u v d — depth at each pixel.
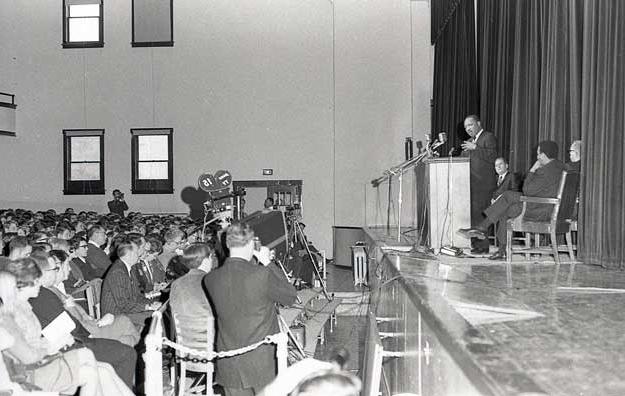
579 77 6.13
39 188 15.55
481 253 5.93
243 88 15.50
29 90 15.55
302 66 15.46
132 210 15.46
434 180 6.41
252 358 3.44
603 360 1.98
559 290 3.65
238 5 15.49
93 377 3.84
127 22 15.48
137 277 7.22
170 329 4.90
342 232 14.84
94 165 15.66
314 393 1.28
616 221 4.83
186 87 15.50
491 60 9.59
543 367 1.91
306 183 15.45
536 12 7.39
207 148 15.49
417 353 3.13
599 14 5.14
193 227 9.59
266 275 3.47
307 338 6.34
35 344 3.88
